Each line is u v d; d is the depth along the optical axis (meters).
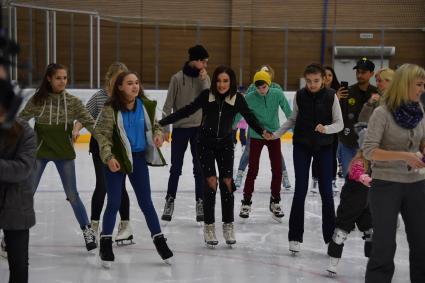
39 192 8.85
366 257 5.62
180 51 19.03
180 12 17.83
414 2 18.39
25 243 3.72
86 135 15.13
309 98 5.56
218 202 8.27
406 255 5.88
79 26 17.16
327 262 5.59
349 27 18.52
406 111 4.06
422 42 19.14
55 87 5.48
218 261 5.56
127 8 17.42
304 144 5.61
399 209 4.16
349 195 5.06
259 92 7.07
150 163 5.26
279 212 7.18
